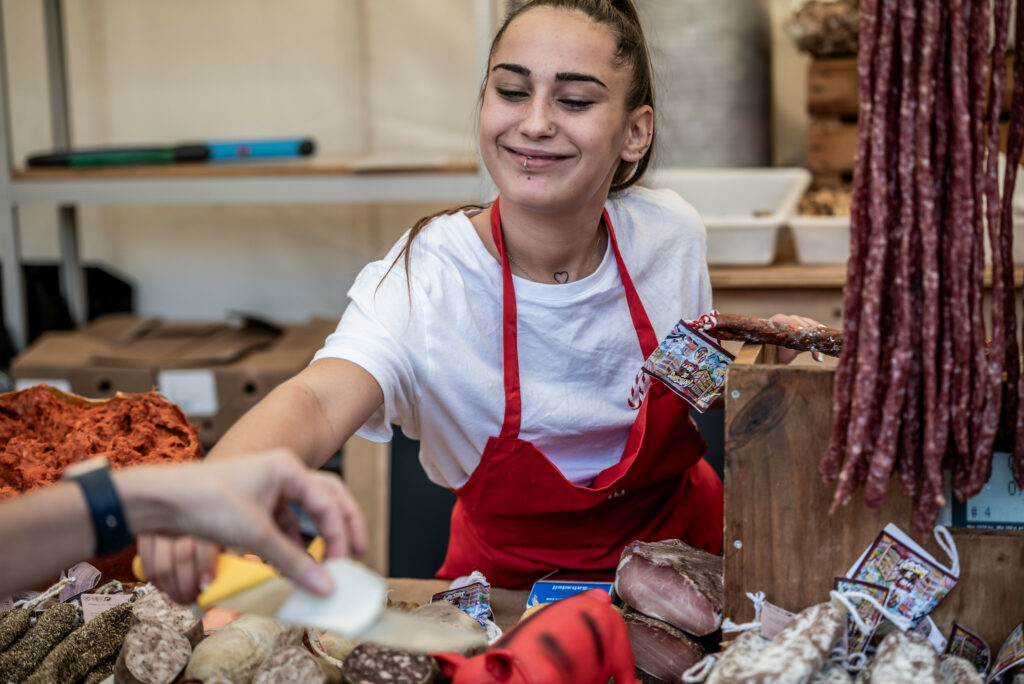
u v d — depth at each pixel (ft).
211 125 10.49
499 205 4.18
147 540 2.55
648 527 4.71
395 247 4.31
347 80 10.19
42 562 2.35
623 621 3.18
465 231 4.23
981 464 2.87
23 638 3.44
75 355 8.79
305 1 10.11
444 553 7.91
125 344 9.00
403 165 8.31
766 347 3.83
